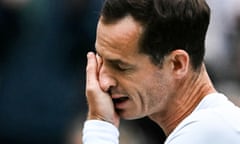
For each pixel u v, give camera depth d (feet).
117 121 25.79
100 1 60.64
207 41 60.90
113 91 25.41
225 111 24.84
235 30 62.18
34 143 59.98
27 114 59.77
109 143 25.50
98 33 24.91
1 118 59.77
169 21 24.54
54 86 60.13
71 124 59.67
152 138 51.47
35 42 61.36
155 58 24.63
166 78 24.91
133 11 24.39
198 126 24.62
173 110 25.40
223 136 24.41
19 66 60.64
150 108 25.21
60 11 61.36
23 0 61.67
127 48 24.48
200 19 24.93
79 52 60.90
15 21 61.52
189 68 25.12
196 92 25.36
